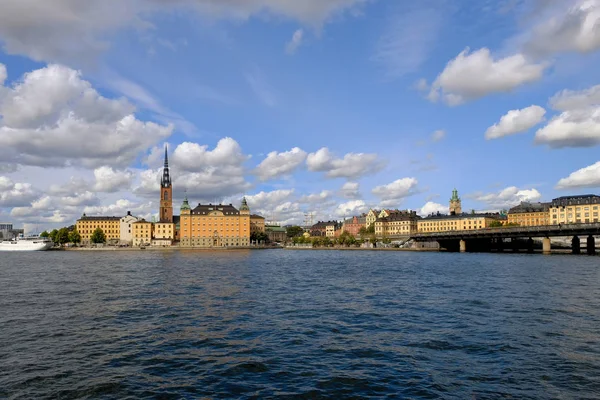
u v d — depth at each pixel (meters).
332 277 78.81
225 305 47.16
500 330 33.81
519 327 34.66
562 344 29.72
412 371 25.08
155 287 63.84
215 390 22.67
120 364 26.88
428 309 43.53
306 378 24.27
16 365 26.69
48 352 29.41
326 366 26.23
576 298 48.16
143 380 24.14
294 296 53.88
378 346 30.30
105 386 23.23
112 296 54.47
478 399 21.05
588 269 85.12
